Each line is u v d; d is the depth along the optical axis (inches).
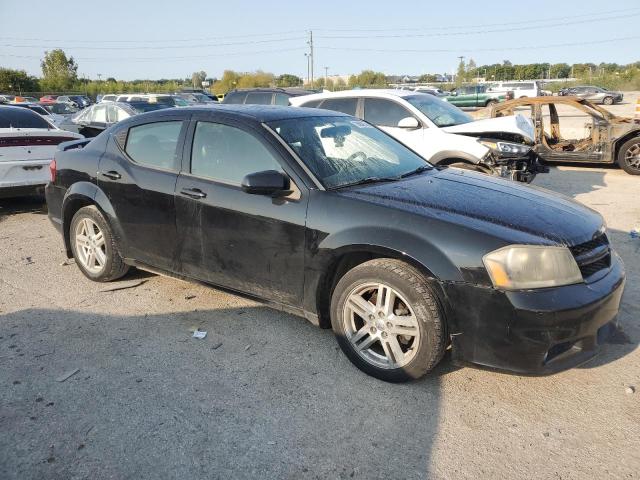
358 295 130.1
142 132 174.9
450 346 124.6
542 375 112.7
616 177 413.1
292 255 137.2
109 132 187.8
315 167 140.9
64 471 100.0
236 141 151.1
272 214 138.8
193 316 165.9
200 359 139.9
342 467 101.3
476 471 100.0
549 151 443.2
